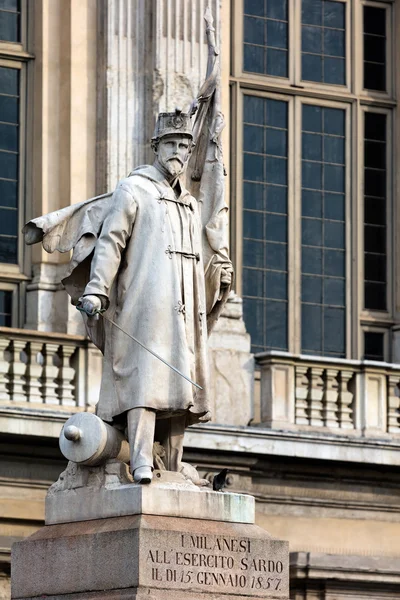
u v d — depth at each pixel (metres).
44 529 17.48
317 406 37.84
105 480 17.23
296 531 37.56
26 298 36.59
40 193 36.69
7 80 37.03
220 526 17.20
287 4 40.44
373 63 41.28
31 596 17.30
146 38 37.12
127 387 17.20
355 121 40.84
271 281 39.41
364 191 40.91
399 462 37.94
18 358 34.94
